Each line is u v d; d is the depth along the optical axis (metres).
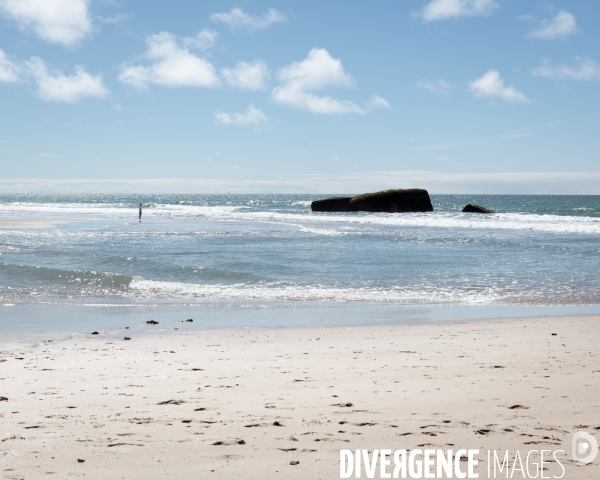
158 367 7.35
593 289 15.35
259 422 4.83
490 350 8.44
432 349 8.59
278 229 36.81
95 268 18.91
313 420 4.88
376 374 6.85
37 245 25.55
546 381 6.34
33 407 5.36
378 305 13.47
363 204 60.62
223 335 9.97
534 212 63.53
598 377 6.52
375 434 4.49
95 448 4.16
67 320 11.55
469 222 42.59
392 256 22.27
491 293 14.95
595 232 33.72
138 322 11.35
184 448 4.16
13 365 7.46
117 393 5.93
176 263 19.89
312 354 8.27
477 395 5.73
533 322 11.12
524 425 4.70
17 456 3.98
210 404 5.45
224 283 16.66
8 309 12.87
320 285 16.19
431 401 5.51
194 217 53.94
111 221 46.78
